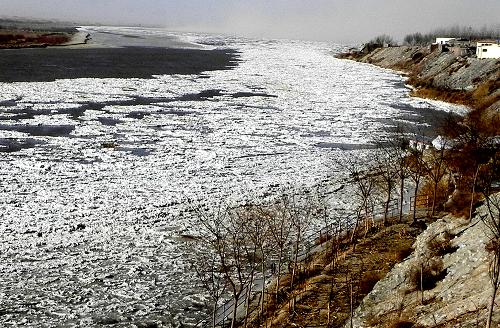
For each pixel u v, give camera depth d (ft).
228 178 143.74
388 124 223.51
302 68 454.81
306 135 199.62
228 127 207.82
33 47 526.57
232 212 118.01
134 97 263.70
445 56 372.58
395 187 129.39
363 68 472.85
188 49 636.48
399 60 476.54
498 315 54.70
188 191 131.85
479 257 71.10
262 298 77.15
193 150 171.42
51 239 102.63
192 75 364.99
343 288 80.59
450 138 159.43
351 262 89.40
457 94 288.10
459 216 91.76
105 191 129.59
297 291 81.71
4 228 106.11
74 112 219.61
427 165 130.21
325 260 93.45
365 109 259.60
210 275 89.97
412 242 94.63
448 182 120.98
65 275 90.27
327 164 160.15
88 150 164.96
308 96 296.92
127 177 141.08
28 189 128.47
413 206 118.11
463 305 61.16
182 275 91.76
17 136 176.96
